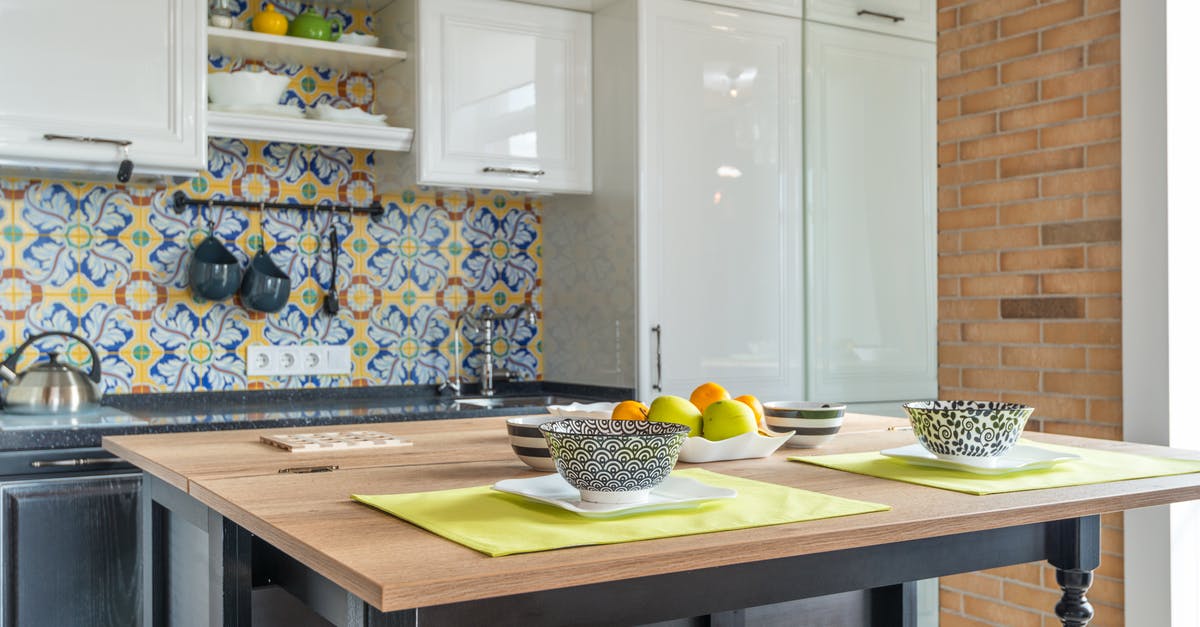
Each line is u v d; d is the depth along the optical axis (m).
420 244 3.78
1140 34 2.76
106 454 2.68
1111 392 2.85
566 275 3.83
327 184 3.61
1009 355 3.14
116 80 2.91
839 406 1.83
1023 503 1.27
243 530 1.37
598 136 3.62
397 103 3.51
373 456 1.68
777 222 3.62
